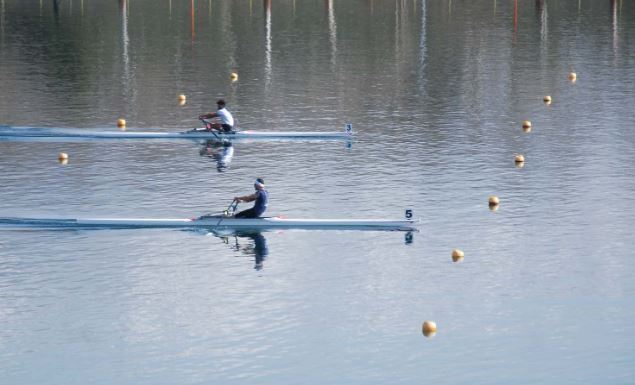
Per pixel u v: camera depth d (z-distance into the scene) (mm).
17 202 141250
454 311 107250
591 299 109938
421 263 120250
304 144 175750
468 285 113875
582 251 123562
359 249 124750
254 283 114312
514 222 133625
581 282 114438
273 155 168125
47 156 167625
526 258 121438
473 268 118625
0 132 182625
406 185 149750
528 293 111688
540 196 144625
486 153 168625
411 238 128125
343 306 108500
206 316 105750
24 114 197000
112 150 172000
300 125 189500
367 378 93562
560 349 98875
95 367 95312
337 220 131625
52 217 132875
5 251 123125
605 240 127188
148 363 96000
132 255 122312
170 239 127750
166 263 119938
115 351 98312
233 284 114000
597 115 197625
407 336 101625
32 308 107500
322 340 100750
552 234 129250
